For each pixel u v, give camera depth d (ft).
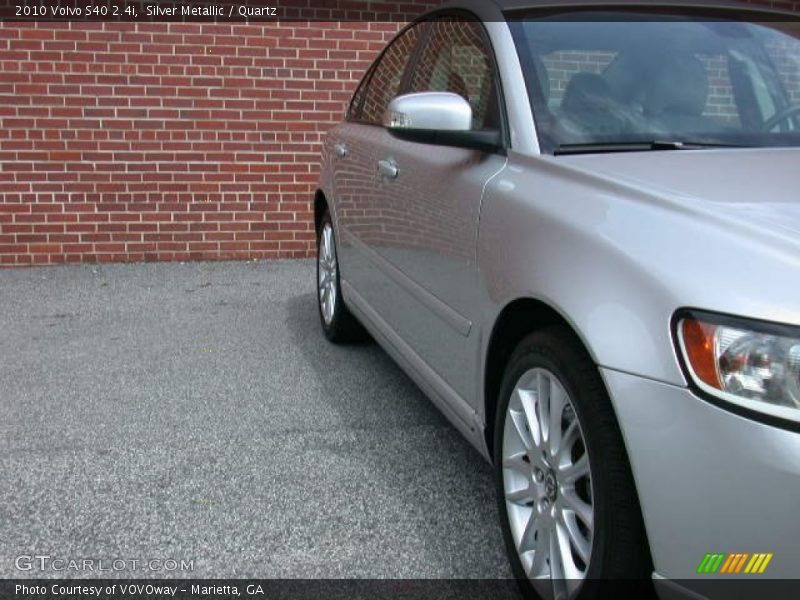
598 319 7.63
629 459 7.23
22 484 11.92
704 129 10.65
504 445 9.41
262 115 26.40
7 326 19.90
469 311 10.34
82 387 15.90
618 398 7.29
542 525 8.73
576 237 8.36
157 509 11.23
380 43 26.61
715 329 6.79
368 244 14.97
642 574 7.49
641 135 10.39
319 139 26.84
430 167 11.96
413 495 11.68
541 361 8.59
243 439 13.55
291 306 21.80
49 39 25.07
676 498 6.89
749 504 6.52
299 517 11.05
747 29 12.22
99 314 20.95
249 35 25.93
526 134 10.21
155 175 26.20
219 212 26.71
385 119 11.32
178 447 13.21
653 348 7.12
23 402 15.14
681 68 11.30
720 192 8.16
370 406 14.99
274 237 27.14
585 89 10.80
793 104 11.30
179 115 26.00
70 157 25.72
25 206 25.76
